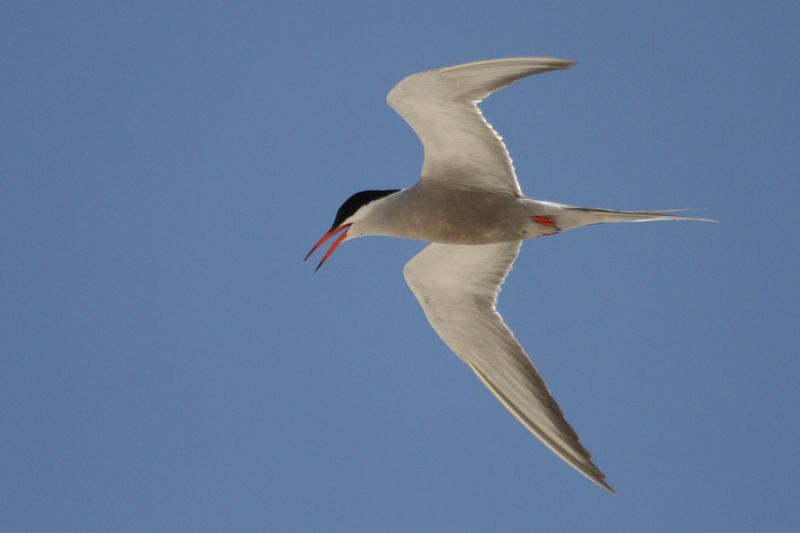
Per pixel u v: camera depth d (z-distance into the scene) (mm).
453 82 11664
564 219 12602
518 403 13352
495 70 11508
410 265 13820
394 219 13180
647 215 12211
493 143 12305
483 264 13711
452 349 13953
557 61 11273
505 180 12594
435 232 13156
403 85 11750
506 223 12844
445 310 13906
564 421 12781
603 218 12398
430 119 12133
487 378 13711
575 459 12578
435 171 12750
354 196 13617
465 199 12805
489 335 13703
